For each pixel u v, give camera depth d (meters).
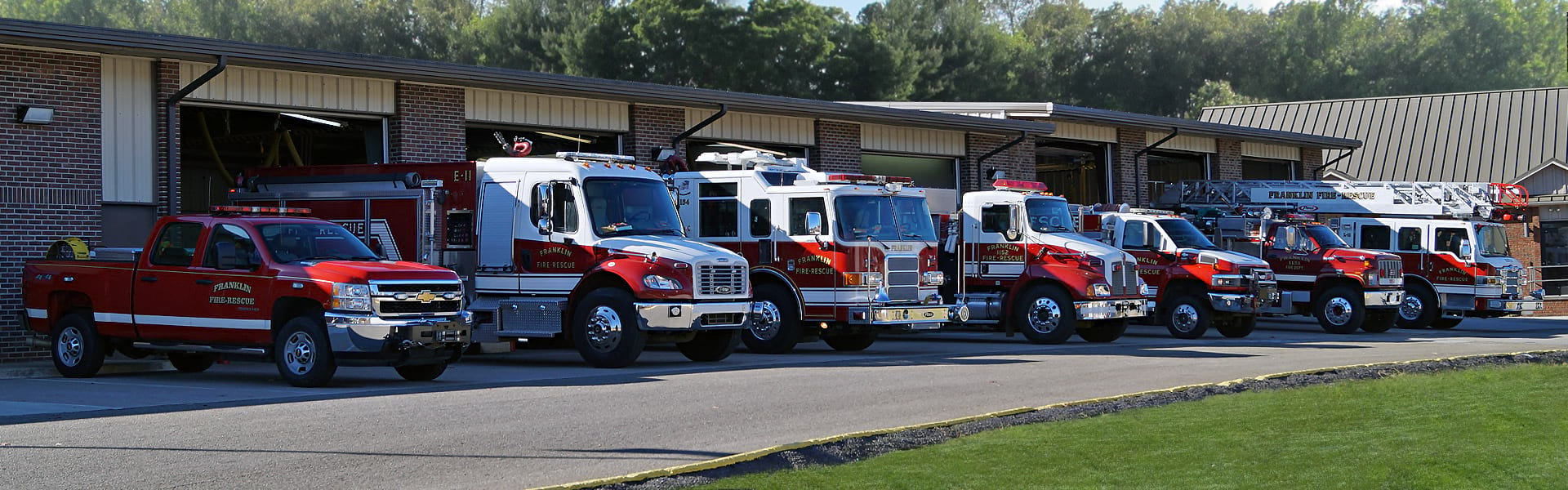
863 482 8.73
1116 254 23.12
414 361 14.70
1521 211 29.80
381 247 18.36
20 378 16.09
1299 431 11.26
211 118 24.67
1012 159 32.75
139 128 19.69
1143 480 8.91
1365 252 27.39
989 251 23.56
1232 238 28.11
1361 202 30.72
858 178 20.23
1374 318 27.94
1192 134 36.31
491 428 10.97
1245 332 25.86
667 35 58.22
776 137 27.89
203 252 15.24
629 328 16.95
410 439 10.31
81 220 19.00
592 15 60.16
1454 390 14.62
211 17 70.56
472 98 23.38
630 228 17.83
